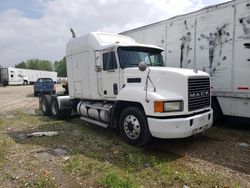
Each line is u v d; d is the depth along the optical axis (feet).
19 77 168.96
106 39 25.80
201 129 19.99
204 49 27.02
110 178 14.28
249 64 23.44
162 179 14.80
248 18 23.29
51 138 23.68
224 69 25.41
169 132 18.13
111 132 25.64
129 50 23.30
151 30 32.78
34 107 48.96
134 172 15.78
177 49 29.73
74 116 34.86
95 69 25.17
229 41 24.82
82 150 20.04
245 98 24.17
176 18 29.60
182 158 18.25
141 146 20.38
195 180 14.64
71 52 29.53
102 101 25.82
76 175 15.44
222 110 26.25
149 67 20.77
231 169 16.24
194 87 19.53
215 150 19.92
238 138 23.18
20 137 24.35
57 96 34.58
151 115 18.70
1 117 36.58
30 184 14.32
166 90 19.22
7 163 17.46
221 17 25.36
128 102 21.20
